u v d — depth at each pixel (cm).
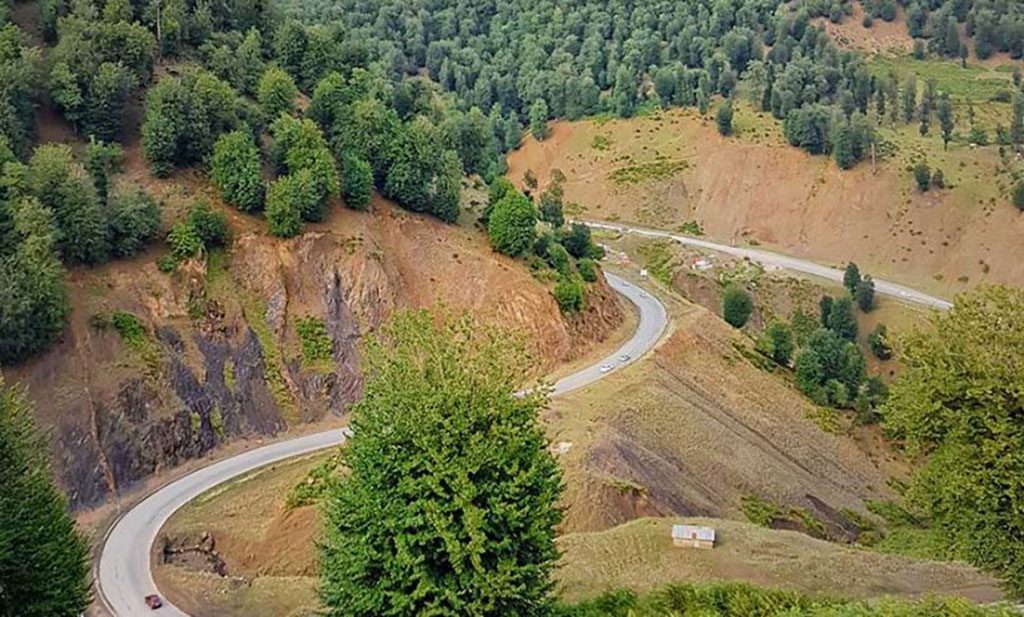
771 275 12375
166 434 5666
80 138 6562
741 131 15425
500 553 2114
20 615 2502
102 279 5922
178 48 7594
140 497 5300
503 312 7206
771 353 8900
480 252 7638
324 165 6888
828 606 2523
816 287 12156
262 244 6656
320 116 7544
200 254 6316
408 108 9400
